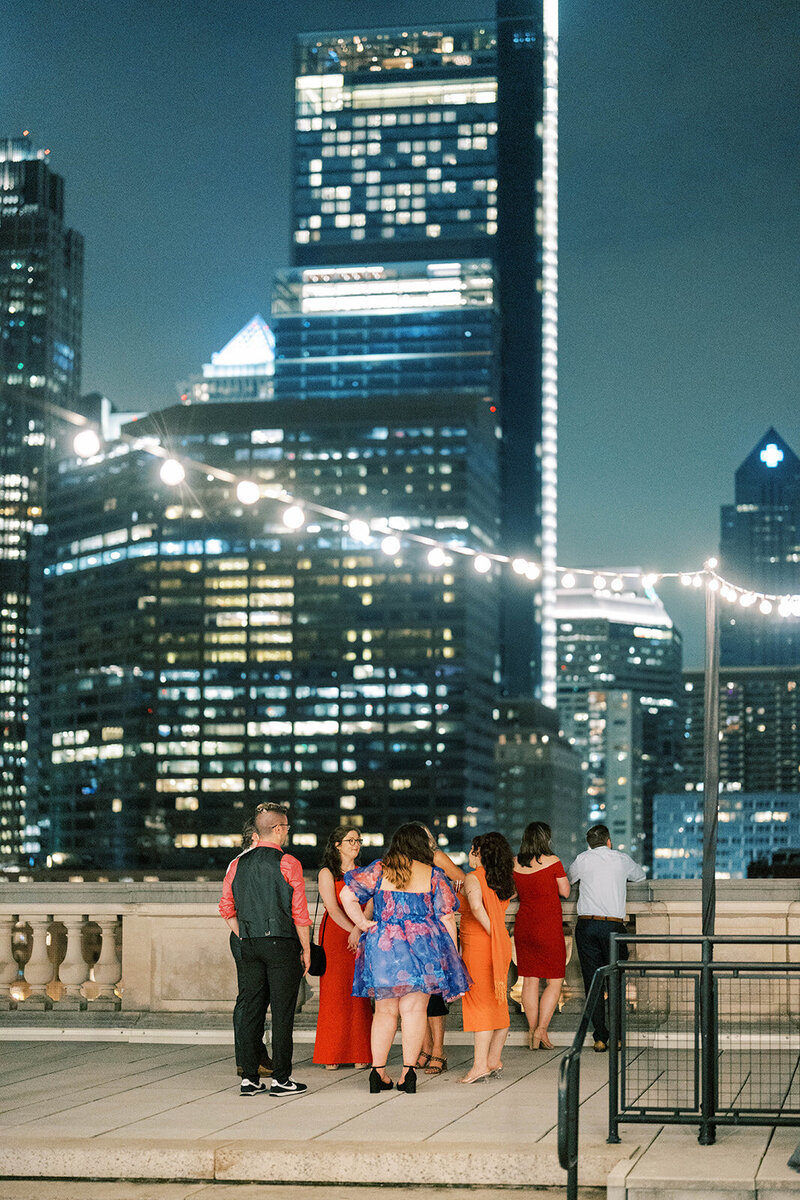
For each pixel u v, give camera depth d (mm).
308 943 11633
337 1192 8992
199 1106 10891
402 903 11562
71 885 16562
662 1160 8828
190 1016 15070
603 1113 10445
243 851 12047
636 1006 13164
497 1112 10523
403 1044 11555
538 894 13820
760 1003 12320
